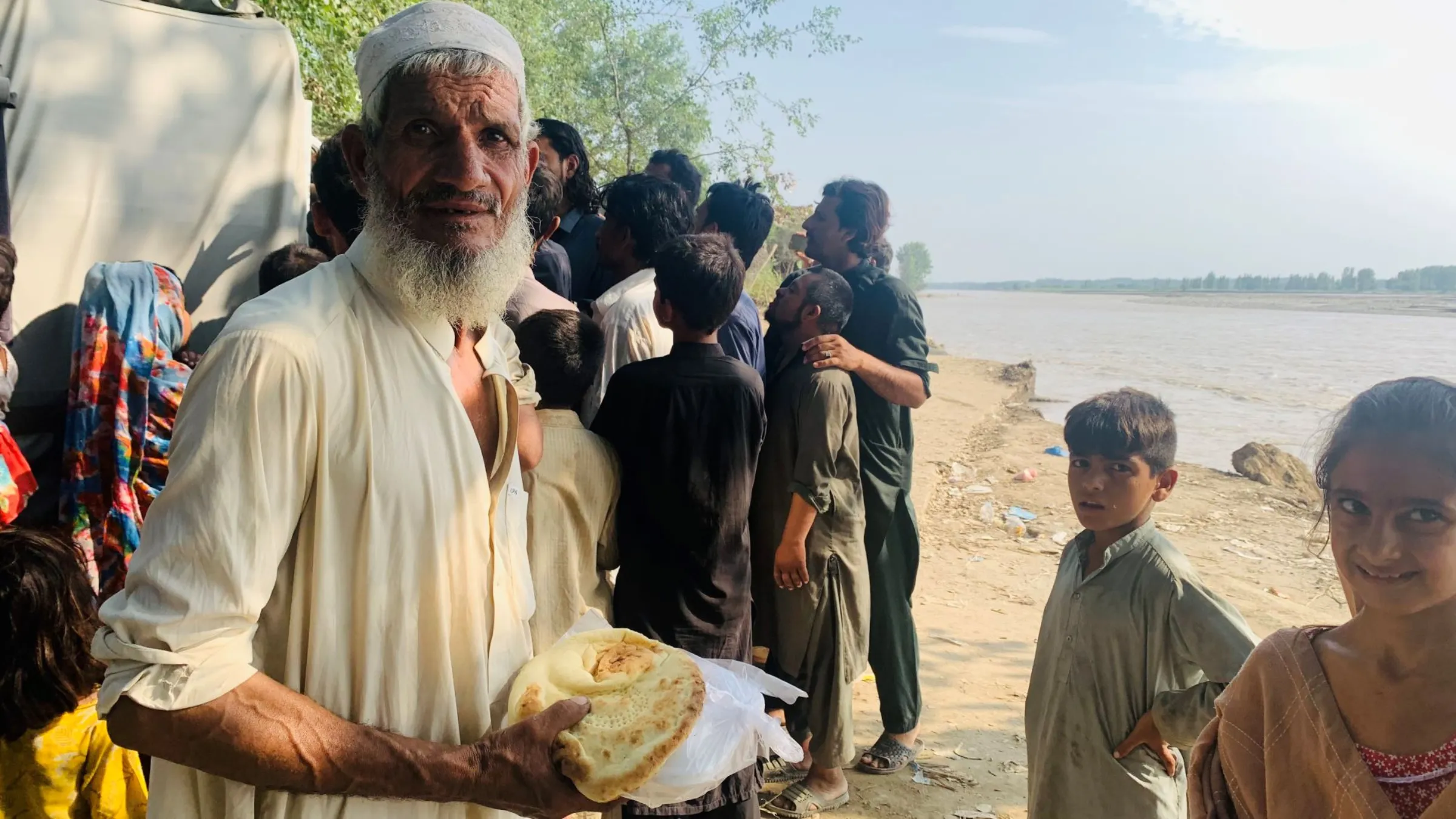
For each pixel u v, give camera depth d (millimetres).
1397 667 1370
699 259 2705
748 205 4039
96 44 3572
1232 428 15539
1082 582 2439
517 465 1662
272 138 3984
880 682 3889
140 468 3150
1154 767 2367
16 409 3406
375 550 1334
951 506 8820
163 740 1207
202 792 1360
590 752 1363
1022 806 3670
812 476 3283
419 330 1433
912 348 3781
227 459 1245
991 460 10844
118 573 3109
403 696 1356
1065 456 11297
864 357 3545
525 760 1357
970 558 7258
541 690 1456
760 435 2846
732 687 1573
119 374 3119
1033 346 36469
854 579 3436
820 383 3328
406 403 1373
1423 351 35594
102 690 1238
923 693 4715
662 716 1406
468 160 1407
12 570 1949
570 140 4469
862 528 3477
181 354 3381
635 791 1371
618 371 2826
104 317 3131
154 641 1212
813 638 3432
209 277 3857
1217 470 10914
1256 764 1567
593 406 3301
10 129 3389
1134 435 2334
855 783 3785
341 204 3115
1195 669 2342
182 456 1257
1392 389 1374
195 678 1206
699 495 2699
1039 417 15328
